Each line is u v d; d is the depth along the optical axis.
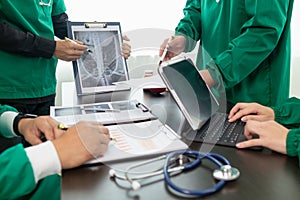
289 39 1.34
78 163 0.67
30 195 0.71
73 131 0.73
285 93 1.42
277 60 1.35
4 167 0.65
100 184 0.61
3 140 0.93
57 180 0.72
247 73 1.22
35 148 0.68
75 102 1.20
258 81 1.36
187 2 1.70
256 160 0.71
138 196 0.56
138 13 2.31
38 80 1.50
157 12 2.32
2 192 0.64
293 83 2.36
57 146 0.69
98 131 0.76
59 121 0.92
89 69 1.31
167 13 2.33
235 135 0.85
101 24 1.40
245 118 0.95
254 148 0.77
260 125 0.81
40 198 0.71
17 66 1.42
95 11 2.26
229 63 1.17
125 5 2.28
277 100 1.36
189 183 0.61
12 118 0.94
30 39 1.37
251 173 0.65
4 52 1.38
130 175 0.63
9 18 1.38
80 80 1.29
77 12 2.23
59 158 0.67
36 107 1.53
